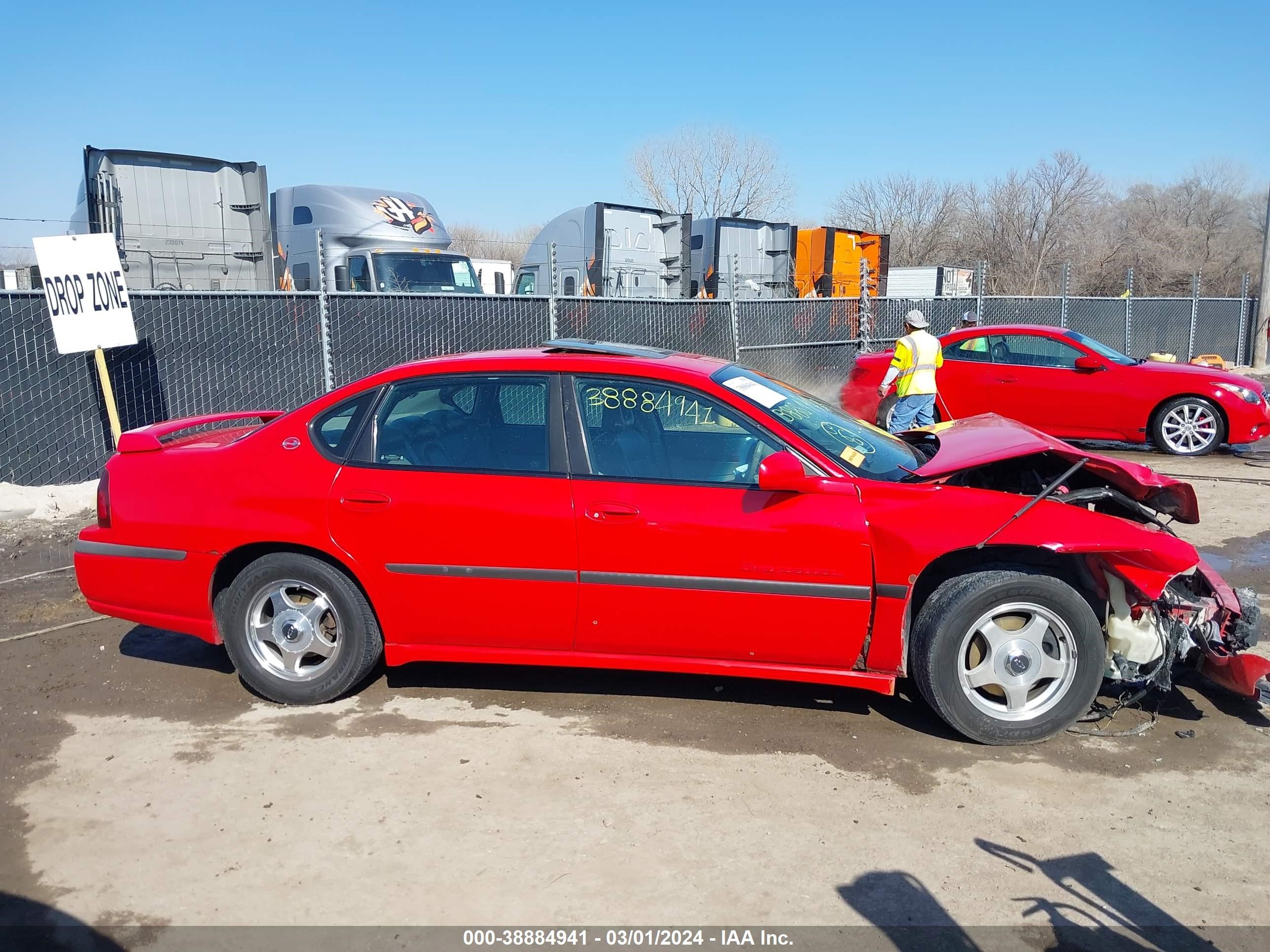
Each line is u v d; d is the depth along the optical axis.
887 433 4.85
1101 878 3.17
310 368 9.82
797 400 4.62
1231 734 4.16
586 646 4.25
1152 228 44.34
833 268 23.16
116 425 7.95
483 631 4.28
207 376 9.23
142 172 14.09
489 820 3.51
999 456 4.15
